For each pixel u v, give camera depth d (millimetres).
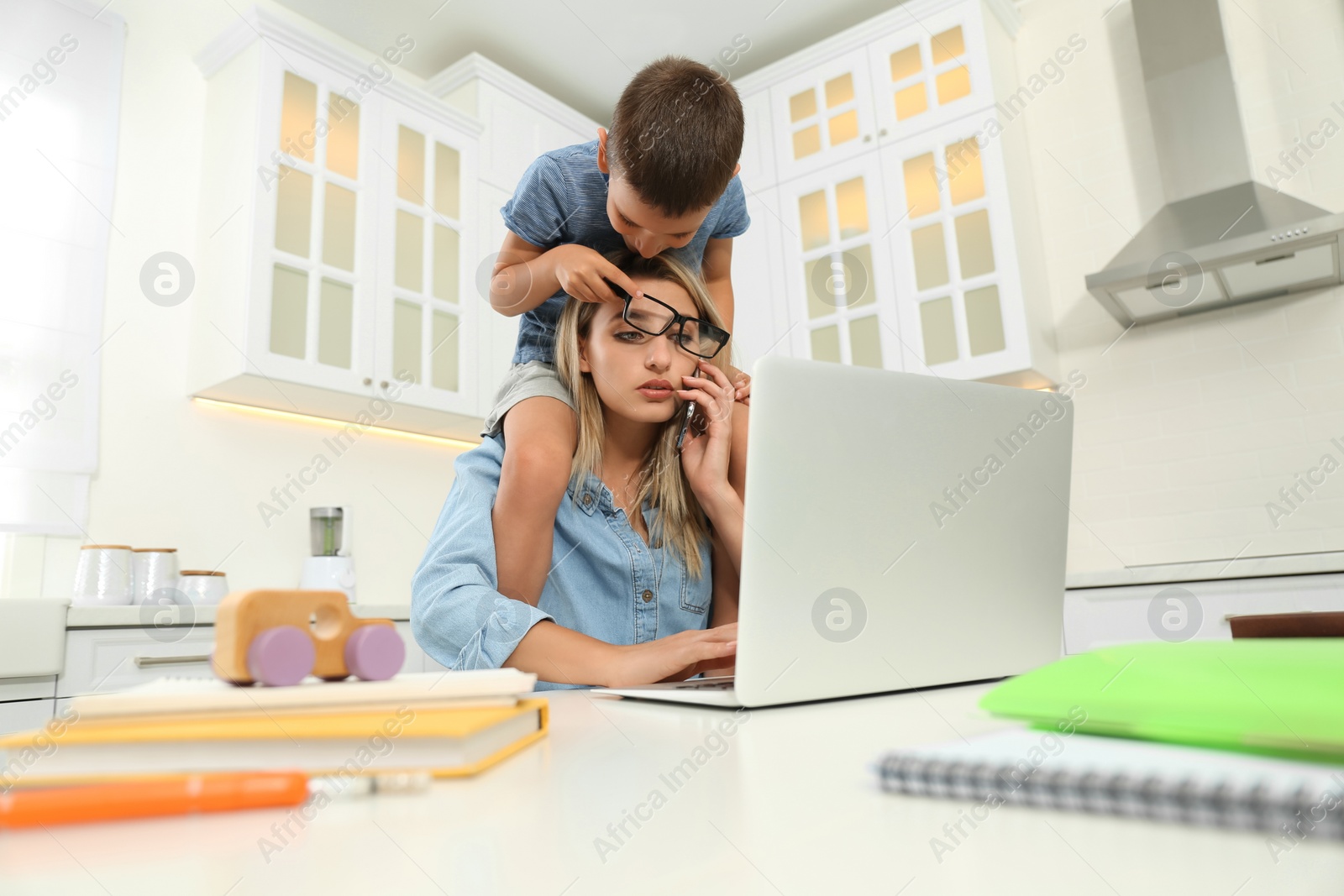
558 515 1075
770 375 576
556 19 2980
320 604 418
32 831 265
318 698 373
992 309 2639
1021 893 181
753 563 567
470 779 336
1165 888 176
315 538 2510
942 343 2709
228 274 2373
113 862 229
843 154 2967
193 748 334
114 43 2389
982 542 684
